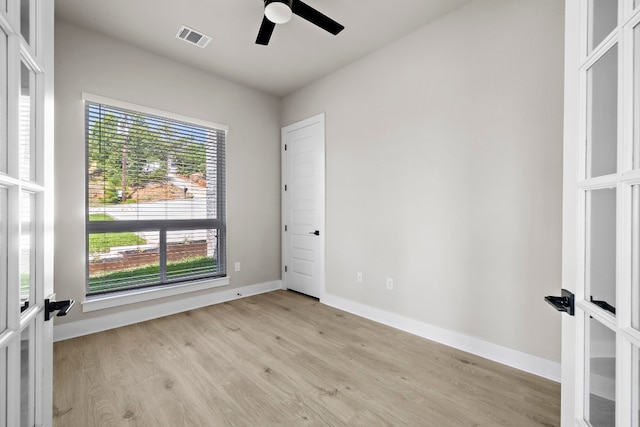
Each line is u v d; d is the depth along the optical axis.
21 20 0.73
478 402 1.64
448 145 2.34
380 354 2.19
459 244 2.28
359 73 3.02
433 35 2.42
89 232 2.59
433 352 2.22
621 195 0.60
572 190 0.78
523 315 1.97
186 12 2.30
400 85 2.66
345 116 3.17
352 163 3.10
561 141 1.81
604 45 0.66
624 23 0.59
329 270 3.36
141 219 2.87
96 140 2.60
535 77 1.90
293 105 3.82
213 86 3.34
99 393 1.70
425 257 2.49
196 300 3.22
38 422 0.79
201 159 3.29
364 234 2.99
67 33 2.41
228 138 3.48
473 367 2.01
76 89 2.46
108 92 2.62
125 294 2.74
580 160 0.75
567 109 0.81
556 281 1.84
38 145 0.79
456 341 2.29
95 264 2.63
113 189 2.70
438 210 2.41
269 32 2.14
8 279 0.65
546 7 1.86
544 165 1.88
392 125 2.73
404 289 2.64
